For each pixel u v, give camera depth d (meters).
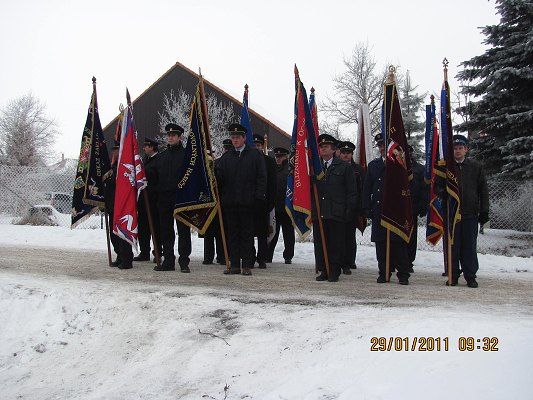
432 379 3.34
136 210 7.98
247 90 9.37
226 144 9.31
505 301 5.84
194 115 7.77
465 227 7.23
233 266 7.94
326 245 7.50
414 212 9.12
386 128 7.48
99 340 5.17
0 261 8.77
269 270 8.78
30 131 47.44
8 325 5.43
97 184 8.50
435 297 6.04
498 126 16.98
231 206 7.88
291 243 10.16
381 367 3.63
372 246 12.98
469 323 4.20
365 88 33.88
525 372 3.26
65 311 5.61
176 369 4.32
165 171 8.14
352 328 4.42
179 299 5.66
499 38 17.55
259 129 32.97
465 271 7.21
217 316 5.12
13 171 18.19
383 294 6.19
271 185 8.91
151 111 35.34
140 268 8.38
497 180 15.96
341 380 3.59
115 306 5.68
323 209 7.46
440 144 7.64
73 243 12.89
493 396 3.04
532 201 14.56
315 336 4.38
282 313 5.03
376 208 7.62
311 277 7.85
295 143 7.57
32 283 6.39
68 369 4.74
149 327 5.18
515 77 16.47
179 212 7.71
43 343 5.17
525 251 12.99
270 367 4.06
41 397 4.29
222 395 3.80
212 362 4.29
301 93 7.52
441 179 7.40
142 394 4.06
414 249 9.23
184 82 34.78
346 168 7.50
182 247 7.93
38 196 18.45
